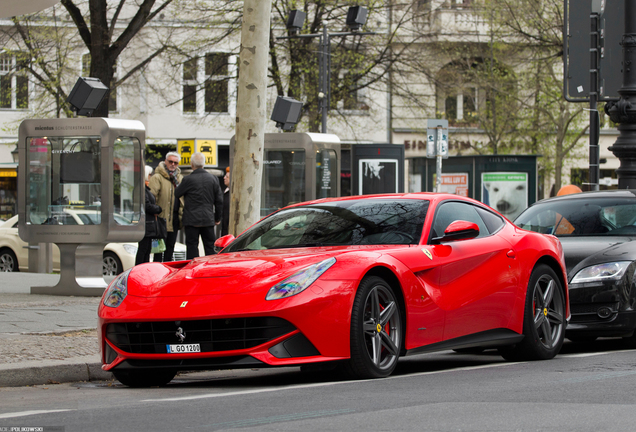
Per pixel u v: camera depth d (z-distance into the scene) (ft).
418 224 42.47
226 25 186.80
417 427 25.63
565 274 49.55
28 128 78.95
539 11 187.32
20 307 66.74
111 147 77.25
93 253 80.28
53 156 79.30
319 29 175.83
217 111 203.92
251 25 66.49
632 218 59.67
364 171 143.95
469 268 42.93
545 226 61.98
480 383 35.86
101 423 26.96
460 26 216.95
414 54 189.26
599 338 62.59
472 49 214.69
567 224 61.26
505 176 139.54
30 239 78.79
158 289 37.47
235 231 66.90
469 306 42.34
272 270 36.70
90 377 42.11
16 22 174.91
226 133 205.77
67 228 77.82
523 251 46.75
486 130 213.66
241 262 38.14
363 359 36.50
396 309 38.47
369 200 45.73
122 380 39.58
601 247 55.16
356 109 215.92
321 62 151.53
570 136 224.74
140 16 131.13
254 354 34.60
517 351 46.83
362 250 38.63
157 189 90.74
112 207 77.30
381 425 25.98
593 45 86.28
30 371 40.09
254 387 36.70
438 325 40.47
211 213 87.30
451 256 42.06
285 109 108.78
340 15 175.11
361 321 36.35
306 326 34.86
